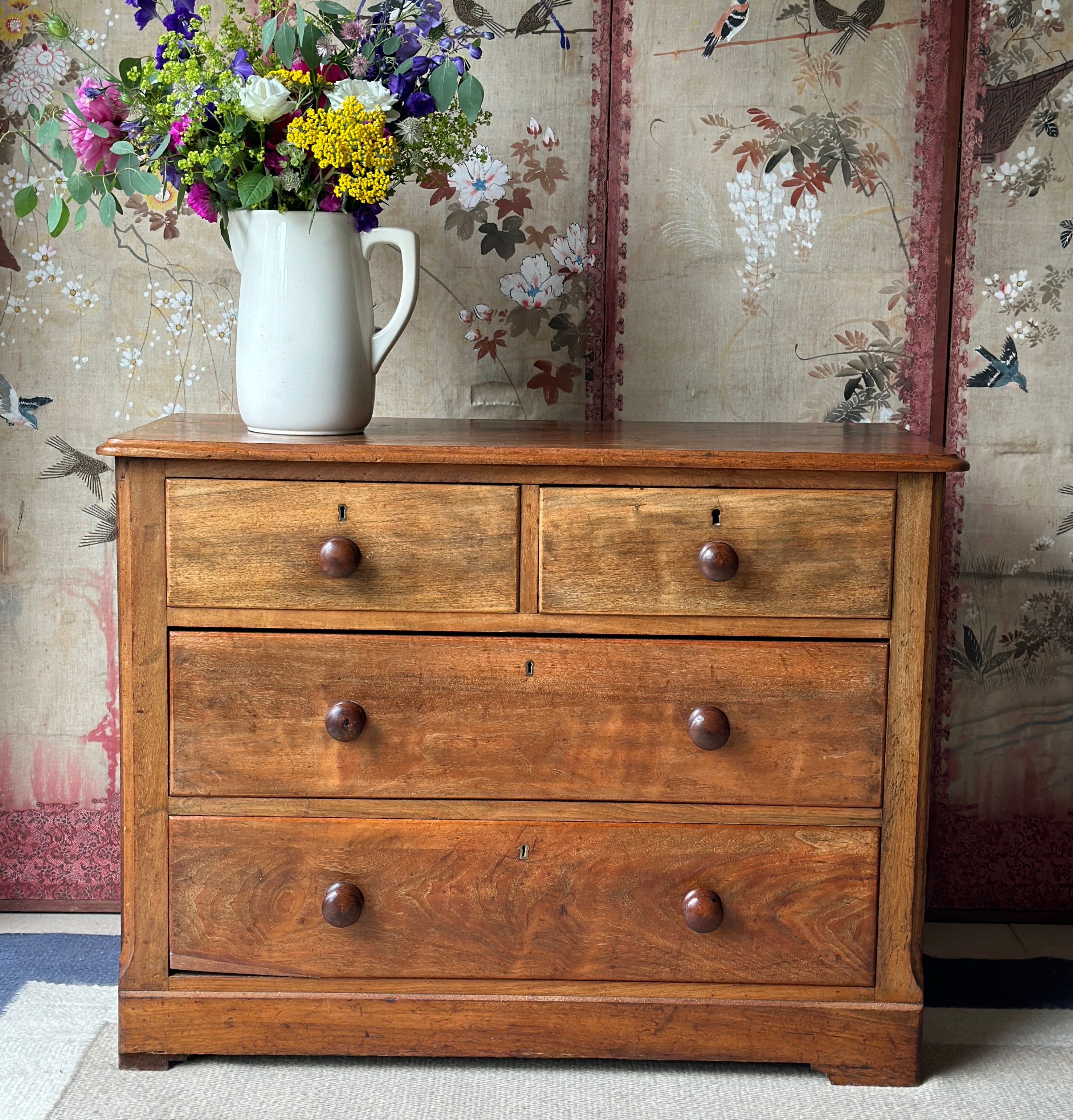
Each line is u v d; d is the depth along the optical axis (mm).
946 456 1360
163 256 1830
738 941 1454
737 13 1777
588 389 1857
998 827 1920
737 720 1421
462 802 1433
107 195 1490
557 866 1439
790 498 1392
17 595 1885
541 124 1796
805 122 1798
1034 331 1835
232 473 1388
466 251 1825
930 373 1845
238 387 1518
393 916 1446
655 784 1429
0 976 1686
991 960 1798
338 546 1360
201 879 1440
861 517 1394
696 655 1412
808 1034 1463
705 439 1529
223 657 1407
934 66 1784
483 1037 1464
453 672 1410
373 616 1408
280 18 1600
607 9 1775
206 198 1511
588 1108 1400
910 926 1448
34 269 1823
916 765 1427
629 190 1812
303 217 1450
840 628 1415
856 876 1443
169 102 1427
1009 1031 1597
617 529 1393
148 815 1433
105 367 1851
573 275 1832
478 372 1856
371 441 1451
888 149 1804
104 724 1908
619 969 1457
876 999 1461
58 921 1883
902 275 1829
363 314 1511
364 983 1460
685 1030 1462
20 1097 1392
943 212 1811
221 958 1453
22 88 1780
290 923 1448
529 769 1428
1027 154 1797
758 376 1852
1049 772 1913
